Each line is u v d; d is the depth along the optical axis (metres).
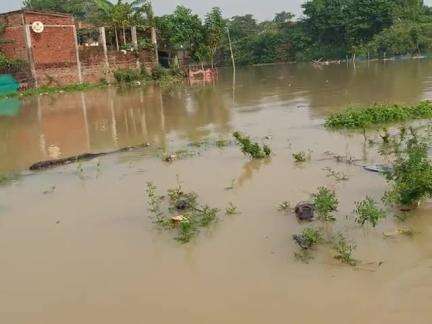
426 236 7.45
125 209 9.62
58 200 10.52
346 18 67.25
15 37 36.06
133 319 6.04
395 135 14.08
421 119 16.16
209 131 17.42
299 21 78.25
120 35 44.59
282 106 22.66
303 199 9.39
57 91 35.94
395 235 7.54
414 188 8.22
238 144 14.63
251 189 10.26
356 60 62.09
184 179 11.34
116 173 12.34
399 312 5.71
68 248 8.09
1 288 6.98
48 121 22.11
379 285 6.28
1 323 6.15
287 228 8.15
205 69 44.94
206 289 6.55
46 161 13.83
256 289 6.44
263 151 13.02
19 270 7.47
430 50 56.59
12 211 10.02
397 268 6.62
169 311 6.13
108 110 24.77
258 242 7.74
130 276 7.04
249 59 75.81
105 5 44.50
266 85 34.34
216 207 9.34
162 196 10.19
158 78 42.78
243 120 19.33
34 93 34.91
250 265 7.06
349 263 6.83
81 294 6.68
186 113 22.27
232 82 38.56
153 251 7.75
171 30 45.25
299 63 68.75
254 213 8.90
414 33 57.28
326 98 24.36
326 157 12.30
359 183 10.05
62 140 17.62
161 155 13.96
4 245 8.38
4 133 19.59
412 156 9.16
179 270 7.10
